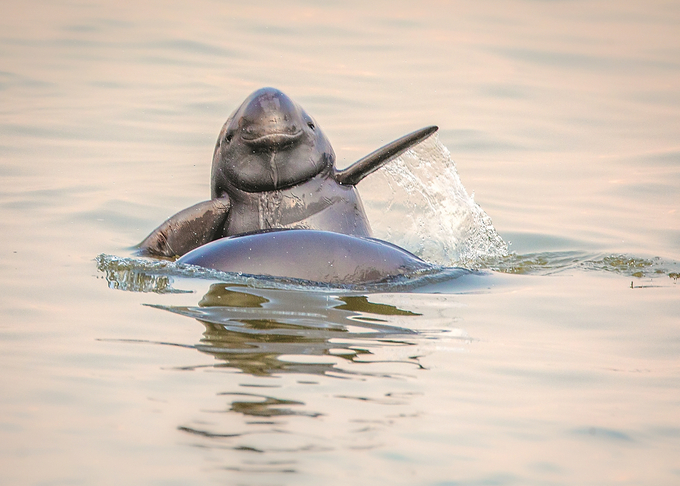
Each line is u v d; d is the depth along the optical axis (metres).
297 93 56.34
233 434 15.07
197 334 20.02
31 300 22.77
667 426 16.19
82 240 30.14
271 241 25.23
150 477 13.62
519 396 17.30
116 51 64.94
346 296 23.41
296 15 78.00
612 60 67.56
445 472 14.12
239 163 30.11
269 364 18.27
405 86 59.19
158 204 36.44
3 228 30.84
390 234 35.16
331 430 15.30
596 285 26.50
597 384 18.14
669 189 40.72
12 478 13.54
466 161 45.94
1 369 17.83
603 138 49.97
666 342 20.98
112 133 47.47
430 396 16.95
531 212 37.81
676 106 56.62
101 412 15.84
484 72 63.38
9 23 71.31
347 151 45.72
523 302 24.11
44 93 54.44
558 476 14.23
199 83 58.03
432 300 23.78
